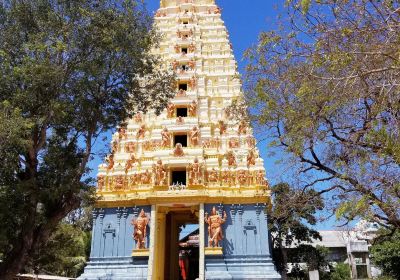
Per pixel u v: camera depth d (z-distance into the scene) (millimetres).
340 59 12547
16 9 22047
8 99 20938
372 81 12859
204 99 44438
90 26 22281
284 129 18141
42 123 21750
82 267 52625
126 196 39562
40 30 22281
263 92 17328
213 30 49875
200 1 53656
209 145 41469
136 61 24766
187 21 50500
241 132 42125
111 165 41312
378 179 14391
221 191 38719
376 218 17203
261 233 37594
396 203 14219
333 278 55188
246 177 39438
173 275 42438
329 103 14945
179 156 39844
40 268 46500
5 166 20031
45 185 22016
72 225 41281
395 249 42156
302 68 15828
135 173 40375
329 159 17562
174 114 43531
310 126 16062
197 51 47594
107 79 24250
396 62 11117
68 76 22422
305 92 14422
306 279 48688
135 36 24359
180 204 38312
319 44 13570
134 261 37406
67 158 22984
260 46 16516
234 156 40625
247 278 35688
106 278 36781
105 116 24094
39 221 22125
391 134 12070
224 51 48031
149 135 42781
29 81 20625
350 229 21344
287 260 46875
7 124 18422
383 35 12406
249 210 38594
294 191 20672
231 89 45406
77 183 21797
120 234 38906
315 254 47188
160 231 39750
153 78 28641
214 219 37375
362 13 12898
